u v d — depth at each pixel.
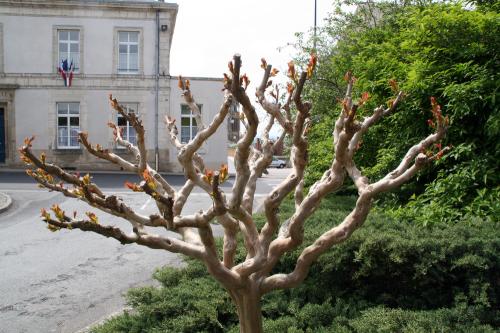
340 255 3.65
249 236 2.40
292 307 3.46
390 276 3.59
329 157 7.12
